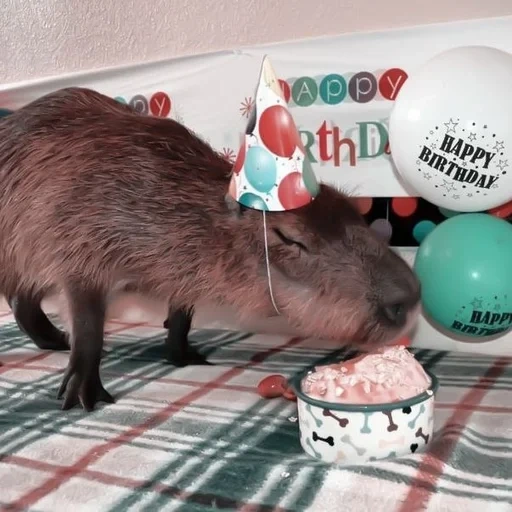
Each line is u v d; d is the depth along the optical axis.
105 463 0.65
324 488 0.58
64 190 0.85
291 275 0.77
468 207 0.92
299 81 1.11
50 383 0.93
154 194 0.83
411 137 0.89
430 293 0.92
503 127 0.84
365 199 1.09
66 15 1.36
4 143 0.93
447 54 0.89
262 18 1.17
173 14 1.25
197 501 0.57
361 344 0.77
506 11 0.99
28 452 0.69
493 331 0.92
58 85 1.35
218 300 0.85
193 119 1.22
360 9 1.08
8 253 0.94
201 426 0.74
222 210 0.81
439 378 0.90
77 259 0.85
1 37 1.44
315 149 1.11
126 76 1.28
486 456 0.63
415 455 0.63
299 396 0.65
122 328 1.27
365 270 0.74
